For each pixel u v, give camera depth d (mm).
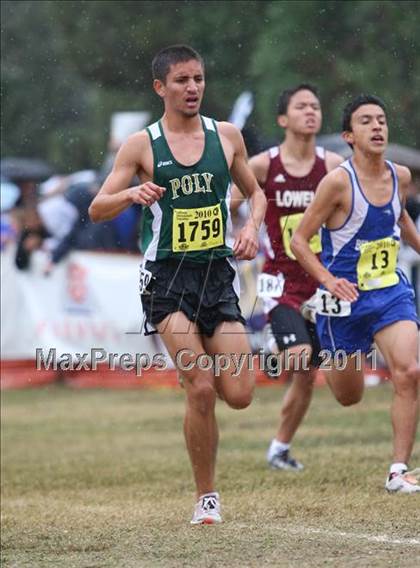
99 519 22094
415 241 23359
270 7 52562
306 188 27031
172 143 20141
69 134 62906
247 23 53438
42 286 45031
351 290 21859
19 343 45469
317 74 50906
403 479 22297
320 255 25391
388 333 22422
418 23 47281
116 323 44719
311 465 27188
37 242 44844
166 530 20188
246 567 17047
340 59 49750
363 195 22312
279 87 51188
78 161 63188
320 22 50562
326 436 31719
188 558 17844
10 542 20266
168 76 20031
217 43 53875
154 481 26844
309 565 17000
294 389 26906
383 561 17062
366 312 22547
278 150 27234
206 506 20516
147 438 34094
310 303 26203
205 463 20375
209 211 20234
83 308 44812
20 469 29609
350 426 33469
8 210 44906
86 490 26203
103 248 44562
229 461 28703
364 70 47969
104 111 60719
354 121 22312
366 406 37594
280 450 27109
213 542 18812
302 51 50906
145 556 18219
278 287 26688
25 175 48000
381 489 23125
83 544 19562
